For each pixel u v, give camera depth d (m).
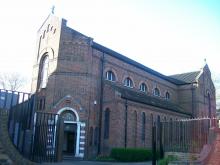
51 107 24.66
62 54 25.89
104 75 27.84
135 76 32.19
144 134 27.83
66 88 25.12
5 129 13.25
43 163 16.16
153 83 35.28
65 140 24.69
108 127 25.78
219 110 47.91
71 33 26.48
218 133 11.73
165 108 31.44
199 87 40.12
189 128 14.44
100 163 20.08
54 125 18.17
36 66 28.80
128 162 22.50
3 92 14.30
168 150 15.20
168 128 15.54
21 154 14.32
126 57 33.38
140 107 27.91
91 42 26.80
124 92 27.92
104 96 26.89
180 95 40.69
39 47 29.20
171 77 43.53
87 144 24.48
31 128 15.09
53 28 27.58
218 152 11.44
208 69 43.91
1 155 12.54
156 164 15.09
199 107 39.19
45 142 17.00
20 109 14.55
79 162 19.80
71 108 24.69
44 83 27.44
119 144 24.84
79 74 25.64
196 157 12.77
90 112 25.44
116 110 25.41
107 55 28.61
